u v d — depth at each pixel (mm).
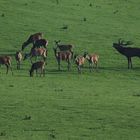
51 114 130750
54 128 120625
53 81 170125
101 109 136000
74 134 116875
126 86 168500
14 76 175000
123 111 134750
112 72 188125
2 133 115938
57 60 194125
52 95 149750
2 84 161250
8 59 180000
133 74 187000
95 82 172375
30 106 136875
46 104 139250
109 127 122125
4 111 132125
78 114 131250
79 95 151250
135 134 117625
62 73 183875
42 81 169125
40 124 123250
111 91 159500
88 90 159125
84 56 188375
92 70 189625
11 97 145125
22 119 126562
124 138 114750
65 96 148875
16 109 134000
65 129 120062
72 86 164000
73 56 197750
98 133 117750
